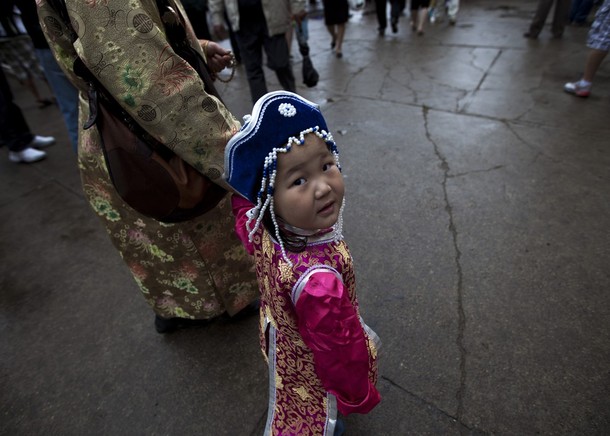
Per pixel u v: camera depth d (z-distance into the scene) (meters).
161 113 1.00
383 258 2.16
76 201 3.11
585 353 1.60
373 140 3.33
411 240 2.26
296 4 3.32
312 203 0.79
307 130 0.78
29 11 2.44
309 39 7.01
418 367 1.62
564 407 1.44
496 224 2.29
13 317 2.12
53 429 1.58
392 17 6.52
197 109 1.04
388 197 2.62
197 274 1.54
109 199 1.34
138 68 0.95
